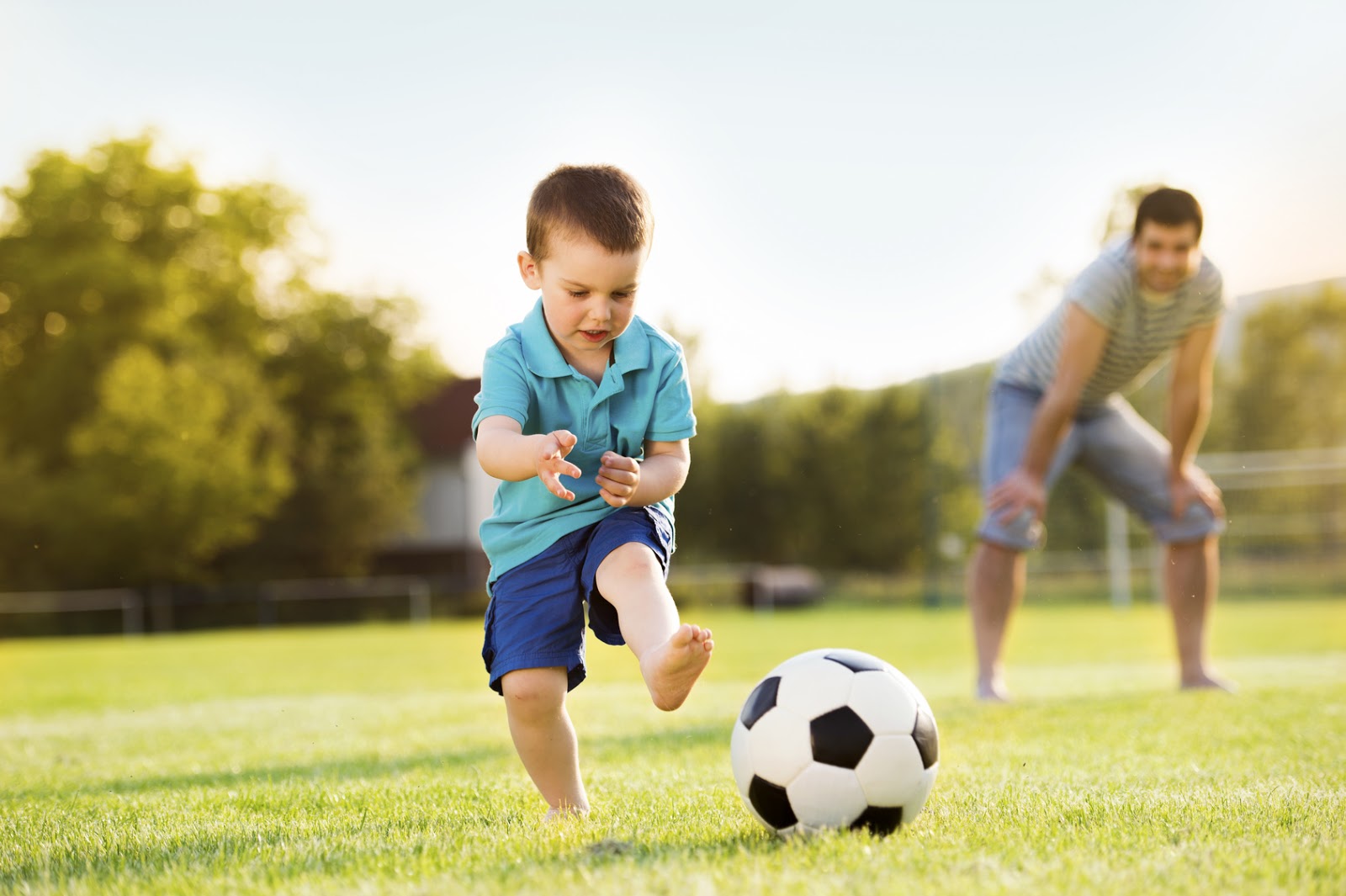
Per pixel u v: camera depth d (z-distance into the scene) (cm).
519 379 285
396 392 3731
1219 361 1748
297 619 2817
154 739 561
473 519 3634
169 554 2966
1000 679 628
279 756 470
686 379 303
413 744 500
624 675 972
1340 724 463
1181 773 344
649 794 320
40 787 397
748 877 198
